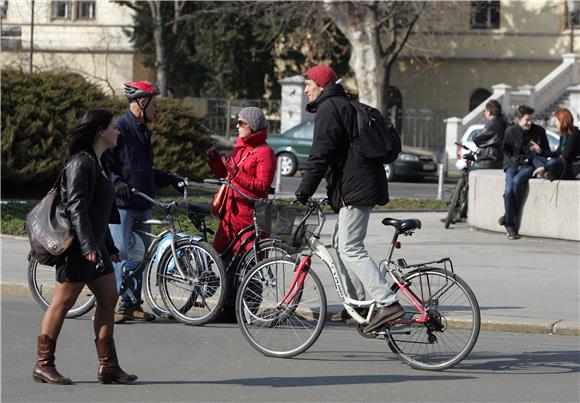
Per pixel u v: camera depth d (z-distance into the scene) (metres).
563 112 49.22
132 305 30.69
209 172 72.38
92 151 22.55
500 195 51.69
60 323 22.67
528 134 49.75
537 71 136.25
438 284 25.05
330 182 25.53
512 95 120.94
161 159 69.44
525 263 42.03
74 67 138.88
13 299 34.66
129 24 137.12
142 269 30.33
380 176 25.33
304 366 25.27
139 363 25.30
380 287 25.19
